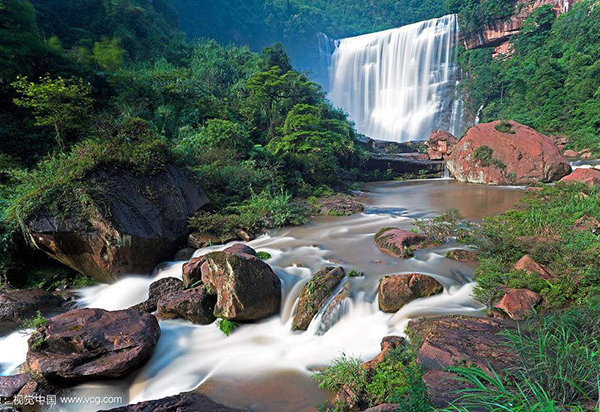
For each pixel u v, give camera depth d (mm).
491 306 7625
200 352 7816
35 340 7258
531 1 57656
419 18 91562
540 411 3199
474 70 58094
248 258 8812
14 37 18859
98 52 29312
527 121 43969
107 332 7434
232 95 30047
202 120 24000
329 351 7469
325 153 22969
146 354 7238
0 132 15633
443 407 4145
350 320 8203
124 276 11148
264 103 26578
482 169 24812
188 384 6785
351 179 27703
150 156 12930
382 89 65188
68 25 35125
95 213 10438
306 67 77938
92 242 10633
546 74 45906
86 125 16906
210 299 8969
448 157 28203
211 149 18625
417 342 6324
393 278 8383
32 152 15984
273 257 11438
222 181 17234
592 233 10477
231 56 42188
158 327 8180
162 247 12047
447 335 6191
